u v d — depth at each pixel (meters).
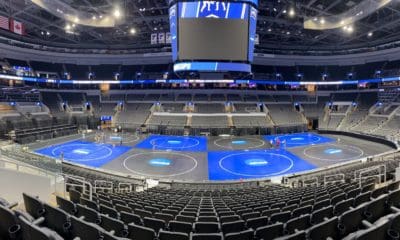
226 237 4.34
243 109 42.91
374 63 44.53
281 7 27.14
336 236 4.09
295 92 47.38
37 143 30.69
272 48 44.88
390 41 39.69
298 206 6.97
